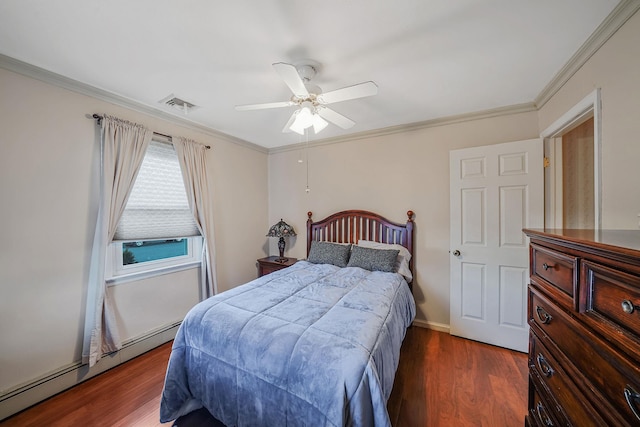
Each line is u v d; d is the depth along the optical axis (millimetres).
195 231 2848
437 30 1378
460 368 2064
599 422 728
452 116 2648
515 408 1636
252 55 1592
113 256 2211
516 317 2322
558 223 2201
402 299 2135
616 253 669
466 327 2555
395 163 3023
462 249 2557
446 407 1648
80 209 1951
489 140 2543
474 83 1972
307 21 1300
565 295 938
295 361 1195
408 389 1820
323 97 1633
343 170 3369
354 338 1270
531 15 1273
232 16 1263
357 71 1781
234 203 3402
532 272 1283
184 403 1590
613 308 702
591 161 2252
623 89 1257
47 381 1751
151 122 2443
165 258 2678
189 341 1583
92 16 1253
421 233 2891
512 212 2324
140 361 2205
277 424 1205
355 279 2283
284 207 3867
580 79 1628
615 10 1225
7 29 1338
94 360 1919
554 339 1021
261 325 1422
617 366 668
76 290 1924
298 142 3635
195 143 2805
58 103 1839
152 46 1502
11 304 1645
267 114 2576
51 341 1799
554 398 1011
